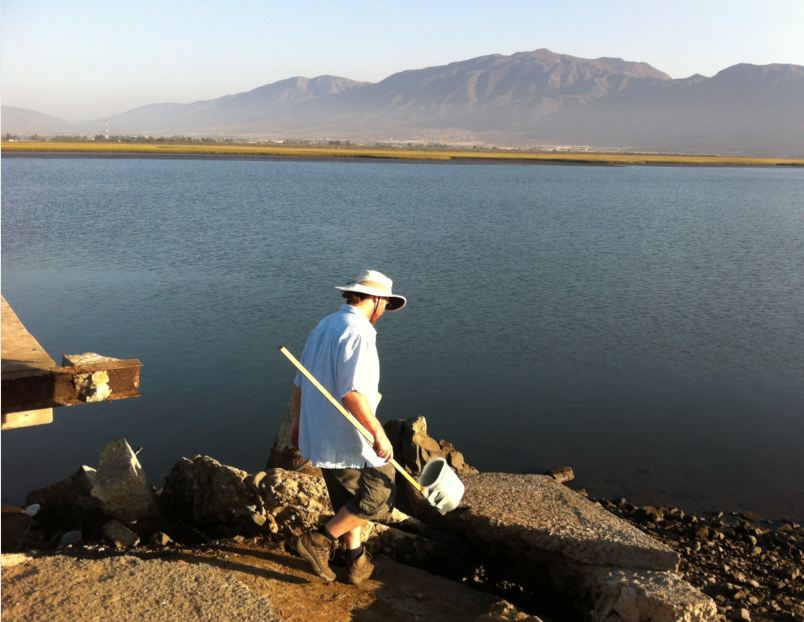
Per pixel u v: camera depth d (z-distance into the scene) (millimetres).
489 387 14172
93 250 29453
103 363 4207
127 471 6484
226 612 4320
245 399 13047
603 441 11898
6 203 49969
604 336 18031
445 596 5312
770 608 6941
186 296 20938
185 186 71188
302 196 62250
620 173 132875
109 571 4656
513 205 59188
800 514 9812
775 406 13656
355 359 4766
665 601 5000
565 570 5844
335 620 4750
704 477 10773
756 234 42125
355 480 4980
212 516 6422
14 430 11469
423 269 27016
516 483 7125
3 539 6488
